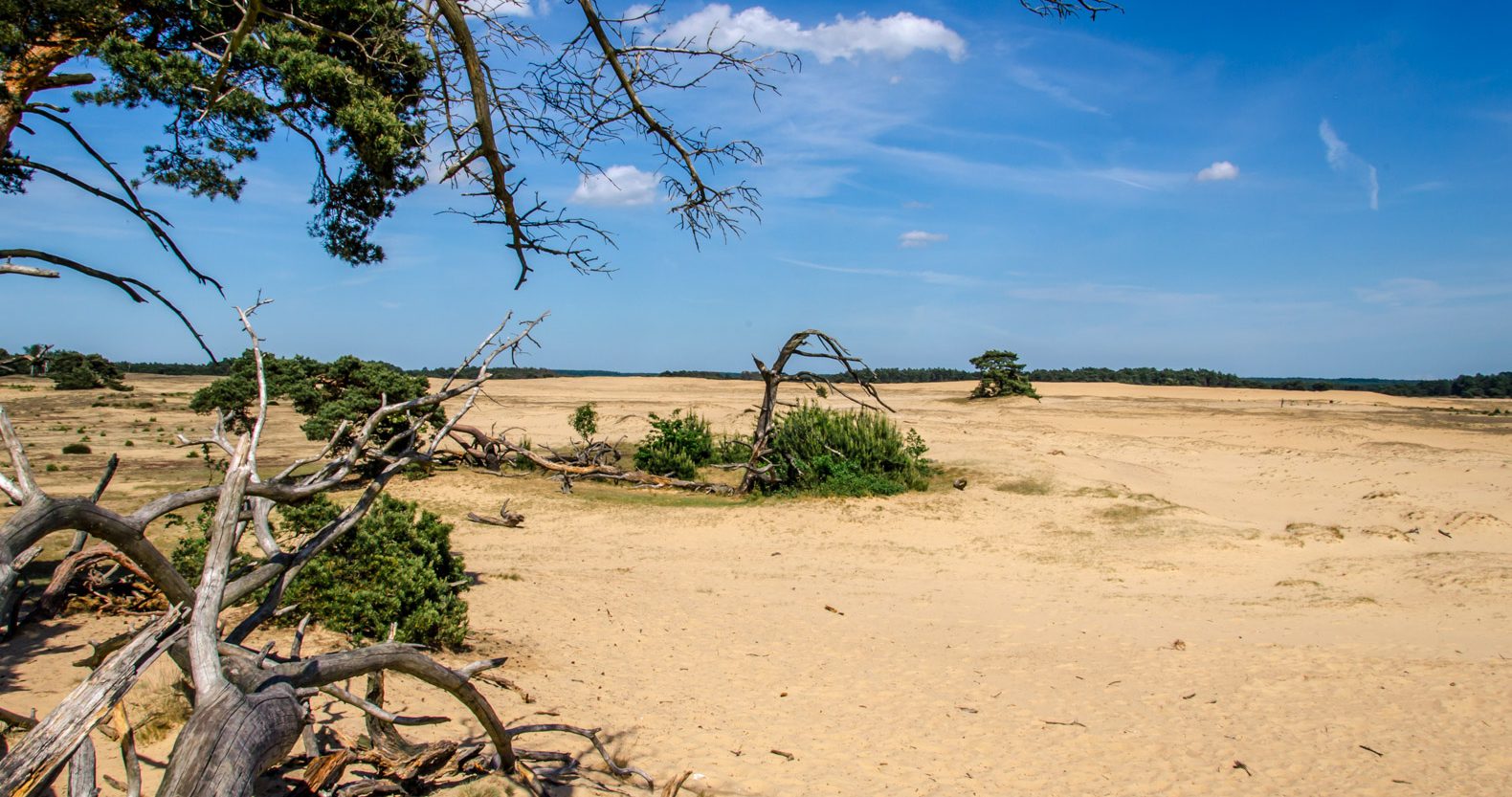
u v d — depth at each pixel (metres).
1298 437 38.22
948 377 126.00
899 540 20.73
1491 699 10.05
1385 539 20.06
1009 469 27.48
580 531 21.27
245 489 3.47
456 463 28.23
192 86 7.26
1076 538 20.73
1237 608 15.25
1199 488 28.09
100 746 5.96
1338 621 14.16
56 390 67.31
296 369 24.56
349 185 7.52
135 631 4.03
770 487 26.56
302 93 6.86
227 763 2.91
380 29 5.85
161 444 35.53
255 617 3.82
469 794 5.33
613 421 43.03
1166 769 8.22
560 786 6.62
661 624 13.33
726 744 8.35
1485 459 29.83
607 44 4.62
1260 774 8.15
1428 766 8.30
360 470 24.58
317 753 5.56
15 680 7.31
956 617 14.53
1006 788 7.70
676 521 22.31
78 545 9.93
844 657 11.95
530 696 9.22
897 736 8.95
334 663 3.83
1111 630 13.73
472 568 16.70
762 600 15.38
